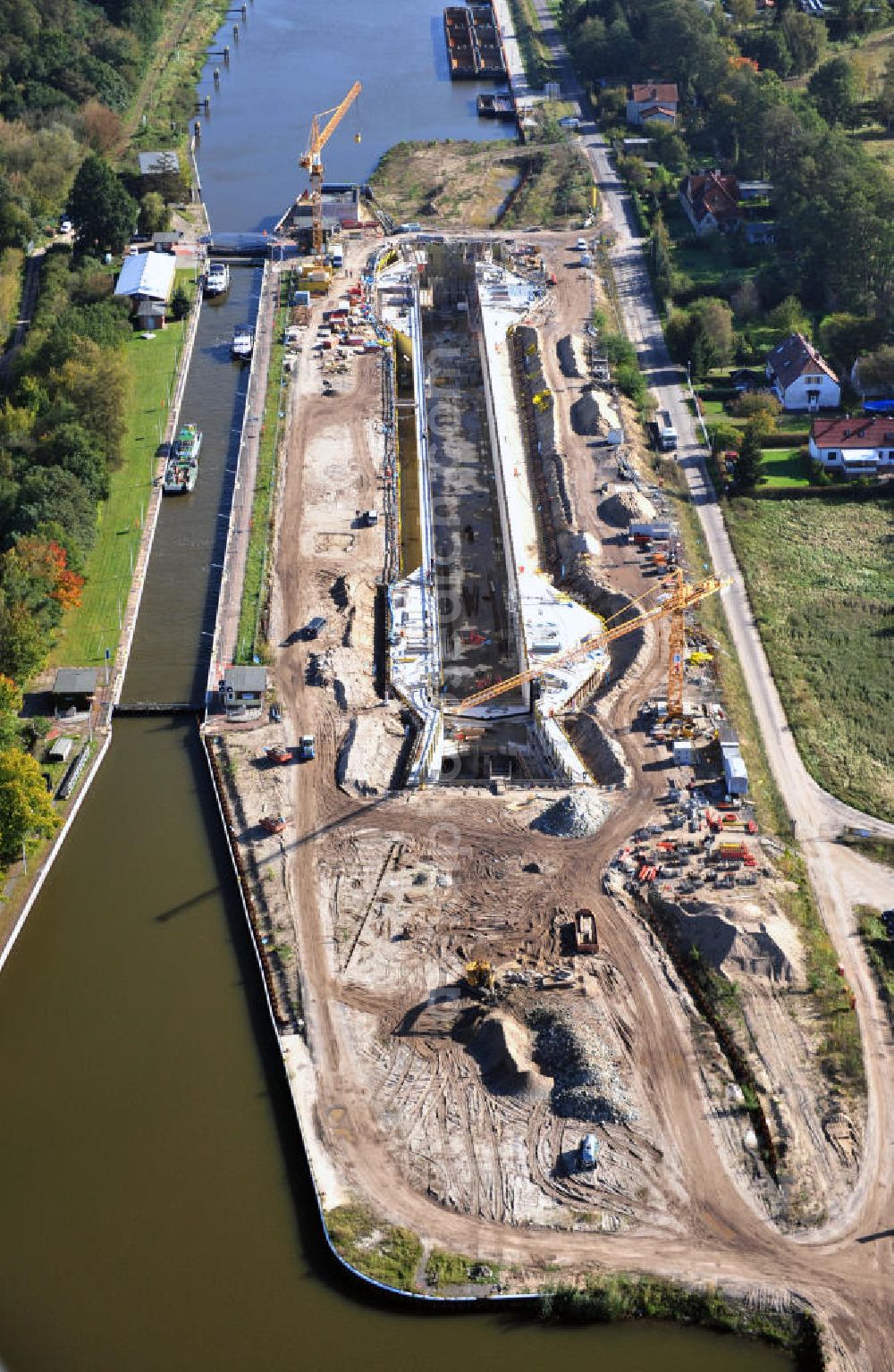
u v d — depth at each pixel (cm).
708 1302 11419
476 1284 11531
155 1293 11644
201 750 17212
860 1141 12562
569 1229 11919
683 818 15788
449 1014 13725
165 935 14838
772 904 14688
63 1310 11538
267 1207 12262
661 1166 12381
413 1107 12888
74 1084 13312
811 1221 11981
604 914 14688
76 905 15188
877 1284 11519
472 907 14812
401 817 15975
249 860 15500
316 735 17200
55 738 17212
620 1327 11388
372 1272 11600
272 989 14025
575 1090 12912
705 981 13962
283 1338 11338
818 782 16462
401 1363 11188
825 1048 13325
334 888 15075
